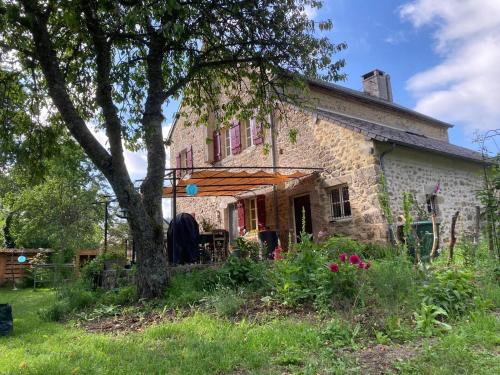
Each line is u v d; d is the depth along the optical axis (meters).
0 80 7.93
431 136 17.38
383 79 17.66
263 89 9.56
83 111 8.95
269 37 8.19
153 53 7.54
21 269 16.17
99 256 9.79
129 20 5.93
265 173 10.87
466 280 5.18
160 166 7.16
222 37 8.45
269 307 5.32
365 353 3.53
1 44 6.75
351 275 5.15
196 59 8.63
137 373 3.29
